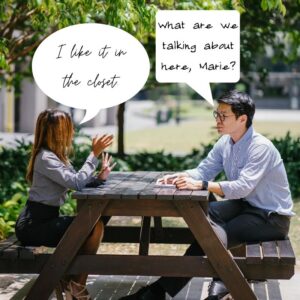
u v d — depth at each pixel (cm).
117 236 567
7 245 474
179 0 660
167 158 1178
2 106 2175
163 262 455
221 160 532
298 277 609
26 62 1232
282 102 5072
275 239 493
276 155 493
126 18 578
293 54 1215
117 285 583
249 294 444
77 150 1047
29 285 580
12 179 966
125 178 532
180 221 831
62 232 468
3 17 753
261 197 493
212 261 447
